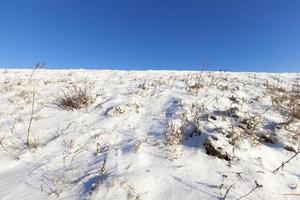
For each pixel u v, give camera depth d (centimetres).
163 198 308
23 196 313
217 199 309
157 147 424
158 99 681
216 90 749
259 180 350
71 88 859
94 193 305
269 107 605
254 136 461
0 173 369
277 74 1225
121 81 989
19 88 905
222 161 389
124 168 359
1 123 564
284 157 419
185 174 354
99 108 629
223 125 484
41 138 481
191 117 522
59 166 381
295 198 325
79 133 491
